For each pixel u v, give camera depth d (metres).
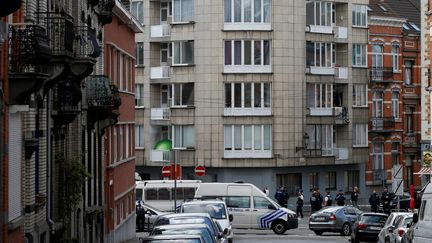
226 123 70.56
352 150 75.69
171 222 28.03
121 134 48.59
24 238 26.20
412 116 82.81
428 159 53.69
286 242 42.59
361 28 76.12
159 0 72.62
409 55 81.94
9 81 23.50
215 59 70.50
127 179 50.78
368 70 77.31
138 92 73.56
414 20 83.81
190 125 71.50
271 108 70.56
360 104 76.81
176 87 72.06
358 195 74.44
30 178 27.09
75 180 32.22
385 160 79.88
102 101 37.53
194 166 71.19
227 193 50.81
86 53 32.34
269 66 70.56
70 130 34.38
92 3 37.81
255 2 70.44
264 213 50.31
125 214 49.62
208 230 24.73
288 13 70.88
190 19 71.25
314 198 63.03
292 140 71.12
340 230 49.84
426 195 28.08
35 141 26.59
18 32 23.14
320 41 72.94
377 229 41.94
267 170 70.56
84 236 36.78
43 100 28.86
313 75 72.44
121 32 48.56
